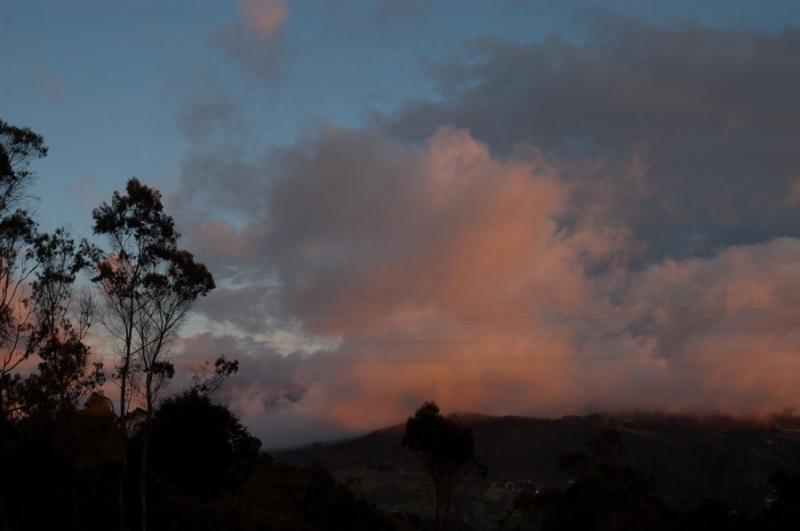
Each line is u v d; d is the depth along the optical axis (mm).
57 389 42406
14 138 41656
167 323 46125
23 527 44281
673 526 89250
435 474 77750
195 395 61312
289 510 75688
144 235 46500
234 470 66188
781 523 79375
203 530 52125
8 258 42000
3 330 41531
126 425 44438
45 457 44688
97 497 51094
